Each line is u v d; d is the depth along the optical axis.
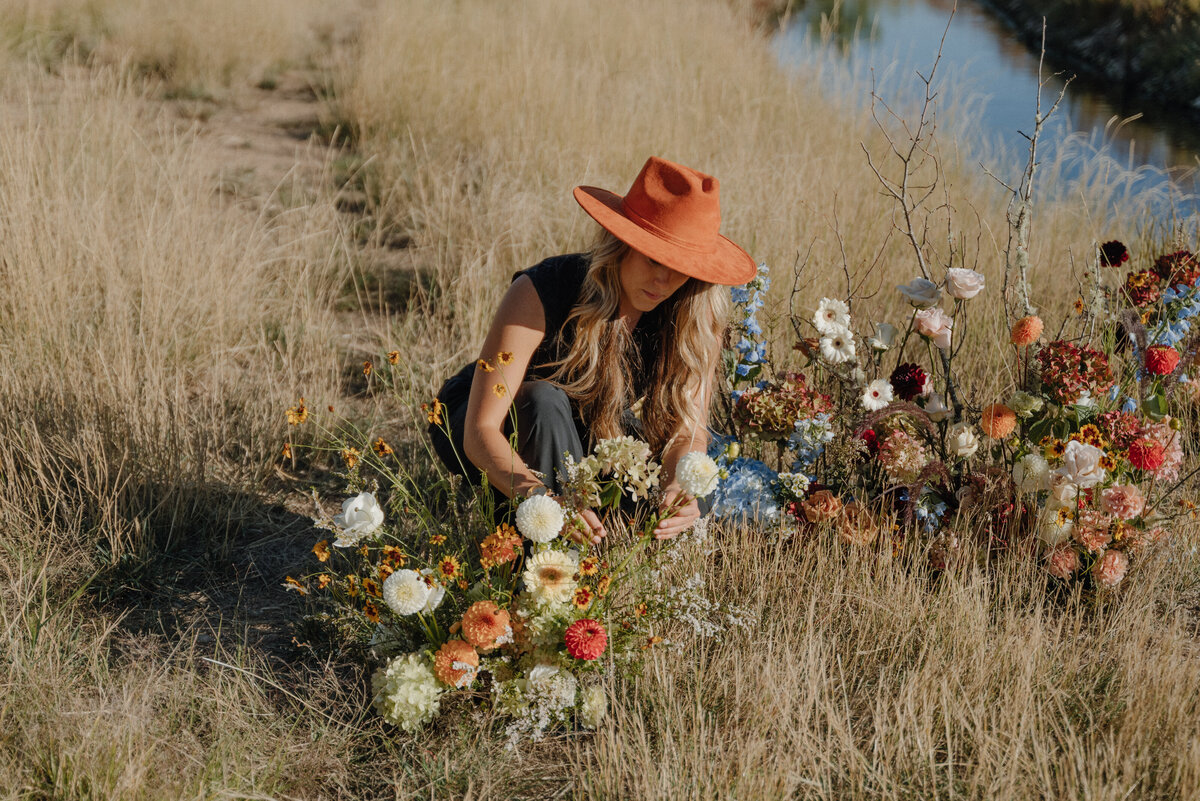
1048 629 2.60
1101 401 2.80
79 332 3.70
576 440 2.47
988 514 2.80
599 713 2.23
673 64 8.92
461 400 2.68
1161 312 3.11
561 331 2.50
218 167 6.48
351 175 6.46
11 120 5.93
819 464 3.08
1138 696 2.27
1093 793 2.00
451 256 4.98
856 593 2.64
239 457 3.35
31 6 9.05
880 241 5.06
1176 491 3.15
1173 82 11.61
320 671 2.45
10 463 2.91
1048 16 16.36
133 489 2.94
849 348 2.93
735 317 3.17
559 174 5.77
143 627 2.58
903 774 2.12
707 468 2.21
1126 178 6.09
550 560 2.21
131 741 2.04
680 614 2.42
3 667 2.26
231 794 1.99
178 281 4.14
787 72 9.34
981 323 4.12
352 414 3.70
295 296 4.34
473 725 2.26
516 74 7.62
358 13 12.58
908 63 10.54
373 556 2.86
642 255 2.38
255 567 2.87
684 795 2.00
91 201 4.64
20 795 1.96
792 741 2.13
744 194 5.24
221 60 9.05
